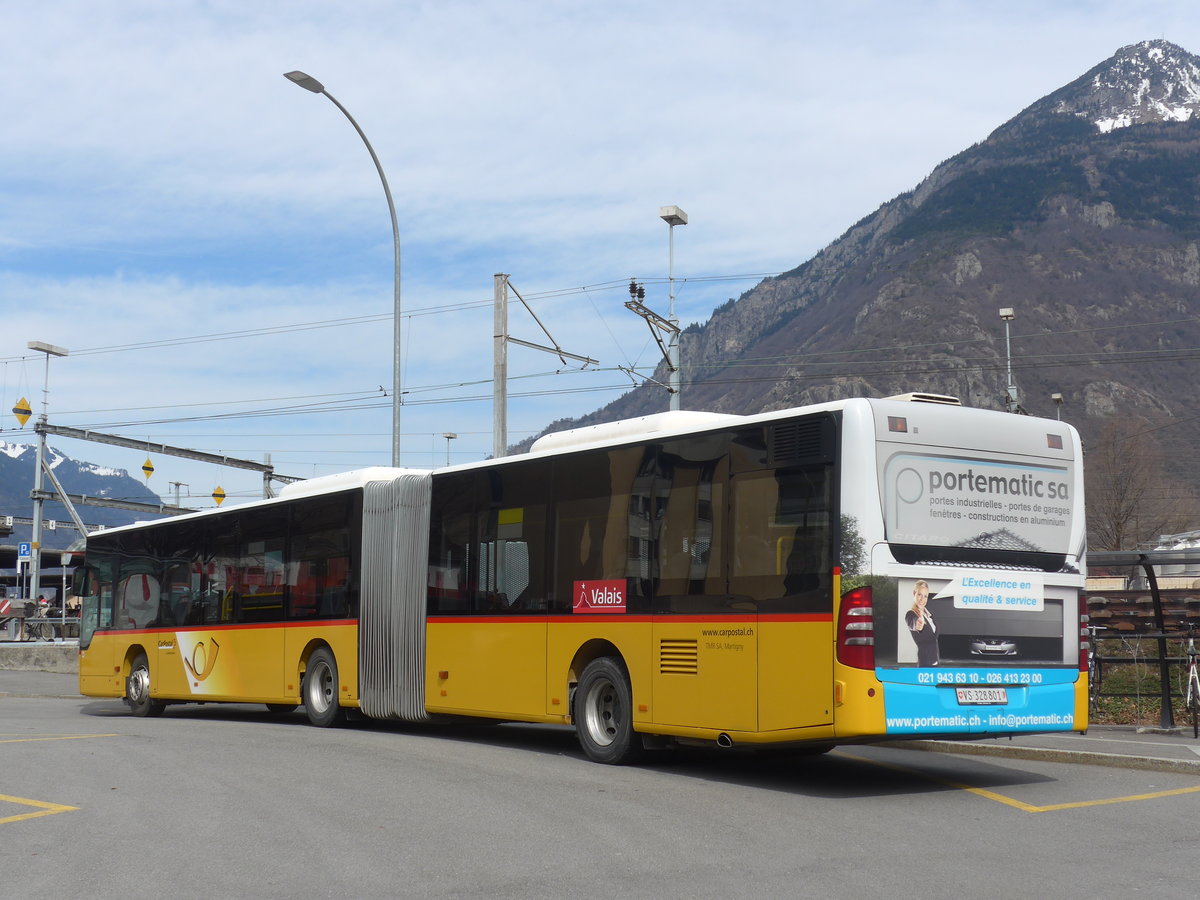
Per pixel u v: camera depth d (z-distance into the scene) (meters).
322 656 18.20
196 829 9.36
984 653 11.41
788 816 9.93
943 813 10.12
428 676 16.23
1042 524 11.98
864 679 10.78
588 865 8.05
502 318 28.33
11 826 9.57
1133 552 16.25
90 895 7.34
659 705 12.75
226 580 20.45
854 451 11.08
